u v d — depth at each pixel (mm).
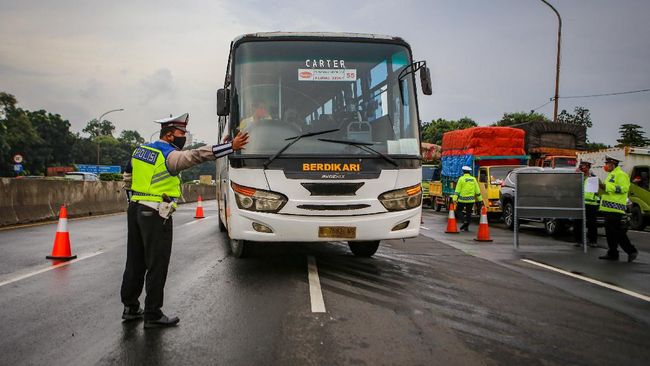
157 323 4668
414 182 7105
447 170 22703
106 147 126625
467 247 10945
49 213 16125
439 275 7391
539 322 5016
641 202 16266
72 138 105750
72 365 3715
